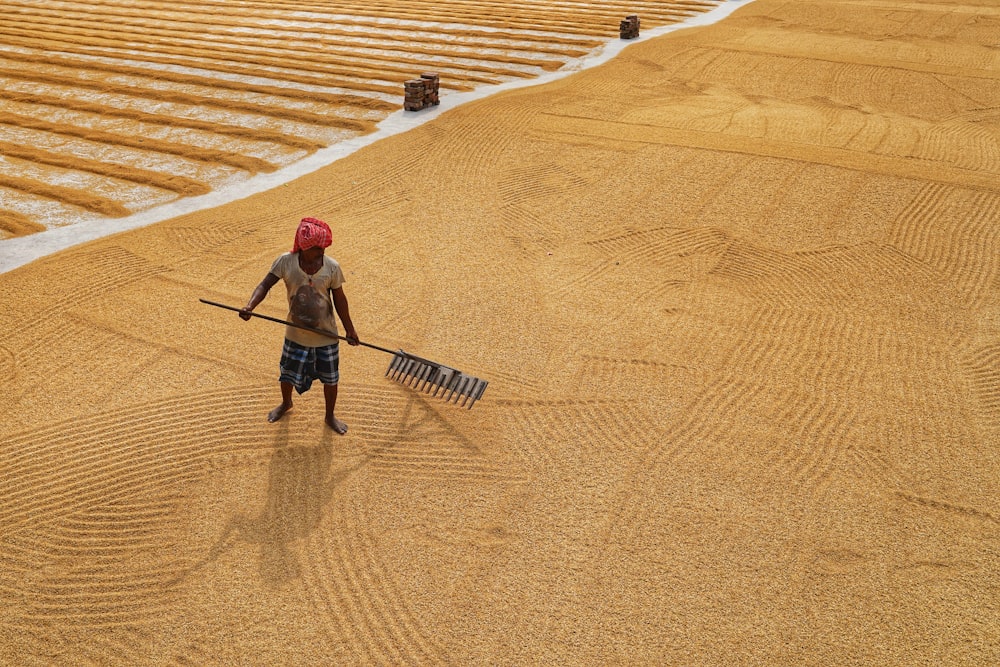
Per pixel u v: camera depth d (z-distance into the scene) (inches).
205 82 587.8
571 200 395.9
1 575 182.2
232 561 186.5
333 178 425.1
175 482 209.6
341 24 781.3
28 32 731.4
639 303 301.0
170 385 248.1
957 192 399.2
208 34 739.4
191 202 397.7
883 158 446.6
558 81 602.2
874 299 305.1
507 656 164.7
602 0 902.4
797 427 232.8
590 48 698.8
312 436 227.0
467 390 237.1
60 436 225.1
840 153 453.7
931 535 195.2
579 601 177.2
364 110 537.3
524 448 223.5
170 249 342.0
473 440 226.2
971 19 807.7
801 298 306.3
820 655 165.2
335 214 381.4
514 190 407.2
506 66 648.4
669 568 185.6
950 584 181.6
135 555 187.9
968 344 275.4
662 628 171.0
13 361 259.4
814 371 259.4
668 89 583.2
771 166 431.8
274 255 338.3
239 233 358.9
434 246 346.6
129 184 421.7
